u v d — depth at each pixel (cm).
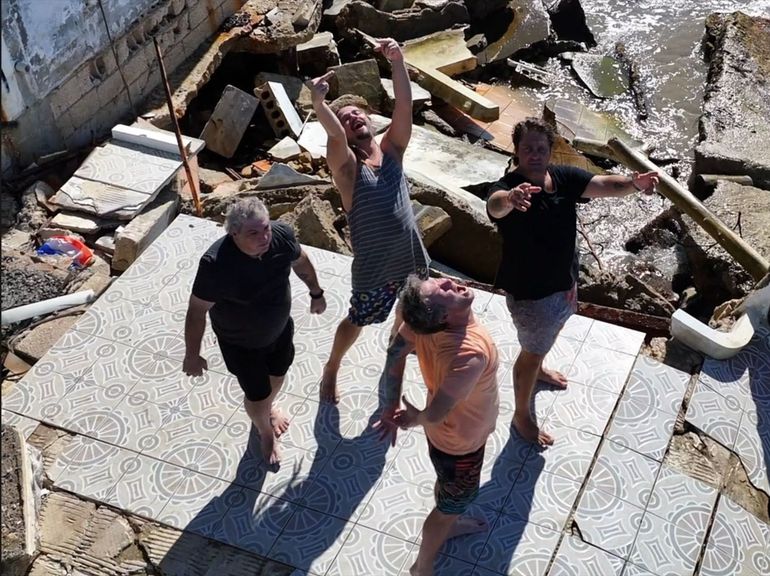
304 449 495
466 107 1124
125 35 812
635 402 528
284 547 447
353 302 473
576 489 477
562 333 571
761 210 884
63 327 589
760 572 452
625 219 975
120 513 464
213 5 965
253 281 407
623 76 1302
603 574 441
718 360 564
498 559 443
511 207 404
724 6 1481
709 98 1173
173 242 645
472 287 631
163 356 553
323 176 898
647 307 736
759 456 510
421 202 788
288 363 466
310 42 1090
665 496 479
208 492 473
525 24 1322
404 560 441
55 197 686
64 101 746
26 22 674
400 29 1219
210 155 926
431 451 387
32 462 471
